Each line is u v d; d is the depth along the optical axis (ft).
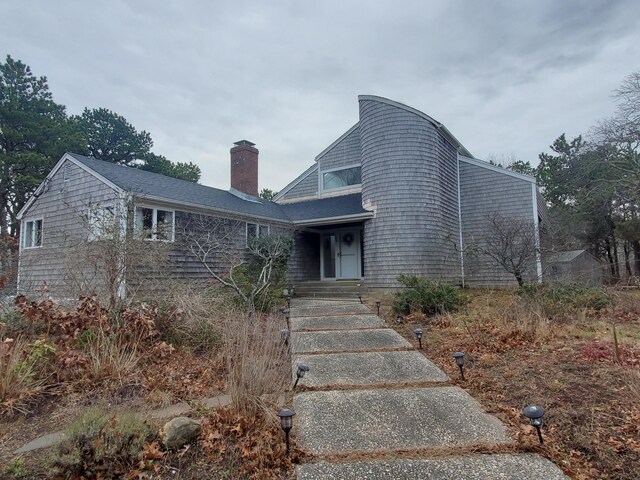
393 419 10.64
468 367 14.73
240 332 15.02
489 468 8.12
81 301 16.85
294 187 53.62
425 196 37.58
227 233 34.78
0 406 11.30
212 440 9.25
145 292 20.68
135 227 23.98
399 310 25.53
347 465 8.43
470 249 36.22
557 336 17.93
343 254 46.03
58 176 34.50
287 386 12.81
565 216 57.62
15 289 24.29
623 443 8.65
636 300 23.48
